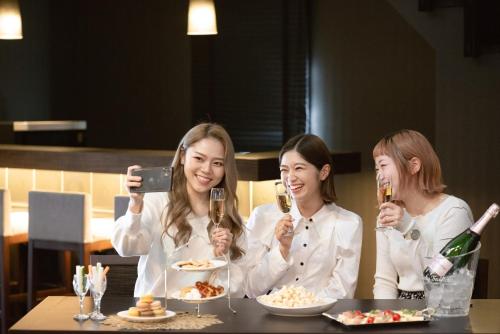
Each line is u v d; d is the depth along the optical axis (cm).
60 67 910
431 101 701
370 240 706
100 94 905
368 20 739
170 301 312
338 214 369
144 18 876
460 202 351
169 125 869
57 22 905
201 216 344
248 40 823
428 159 348
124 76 890
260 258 367
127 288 380
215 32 661
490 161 603
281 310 284
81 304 291
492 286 628
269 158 541
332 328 268
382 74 731
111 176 607
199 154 334
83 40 909
